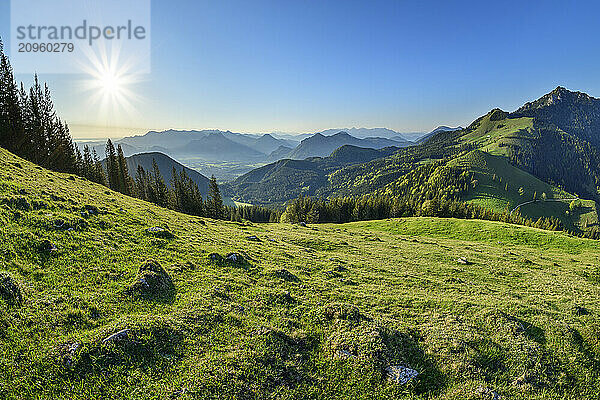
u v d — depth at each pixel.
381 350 16.09
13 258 16.86
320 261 32.94
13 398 9.71
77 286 16.56
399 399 13.69
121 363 12.01
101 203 34.50
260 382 13.04
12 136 63.28
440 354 16.89
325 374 14.53
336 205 154.62
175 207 109.12
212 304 17.89
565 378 17.02
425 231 82.50
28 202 24.44
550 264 47.53
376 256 40.44
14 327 12.22
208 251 27.14
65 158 82.12
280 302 20.52
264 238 41.47
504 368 16.77
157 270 19.81
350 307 20.17
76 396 10.34
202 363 13.07
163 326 14.41
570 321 23.75
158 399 10.96
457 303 24.45
